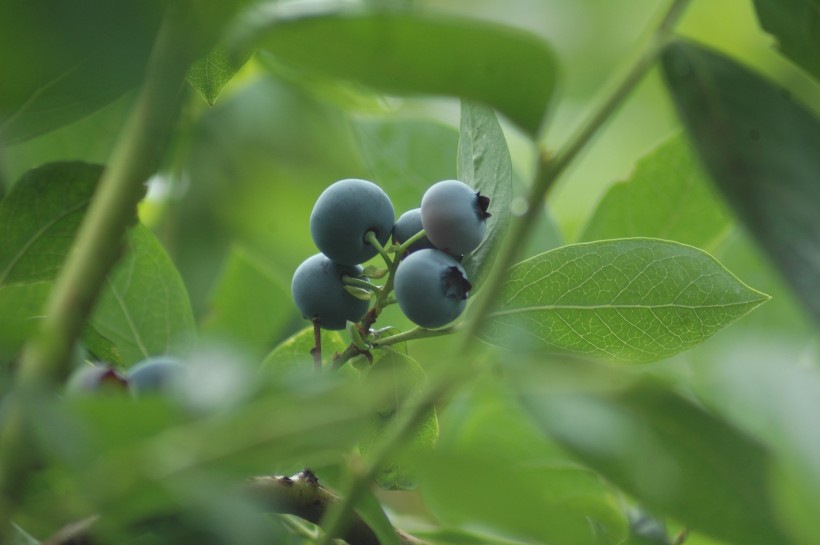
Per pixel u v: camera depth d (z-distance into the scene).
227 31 0.46
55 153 0.62
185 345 0.59
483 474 0.44
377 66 0.46
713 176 0.48
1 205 0.53
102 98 0.48
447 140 0.64
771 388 0.44
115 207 0.46
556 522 0.44
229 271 0.65
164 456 0.44
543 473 0.60
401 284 0.53
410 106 0.72
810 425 0.44
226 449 0.45
